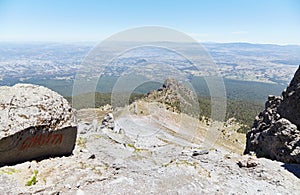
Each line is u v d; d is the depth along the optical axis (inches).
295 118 400.5
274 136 381.4
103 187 233.1
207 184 261.3
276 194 254.4
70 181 230.2
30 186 208.2
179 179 263.6
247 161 323.3
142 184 246.7
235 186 263.7
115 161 291.4
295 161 340.5
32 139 234.5
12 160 229.9
